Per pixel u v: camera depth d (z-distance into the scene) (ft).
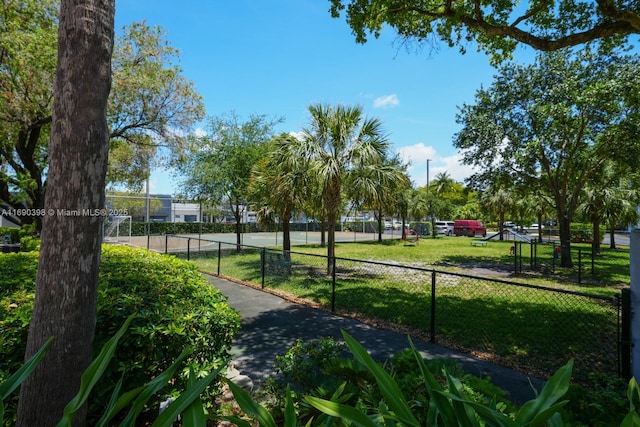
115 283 11.53
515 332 17.33
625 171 48.55
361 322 18.72
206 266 38.24
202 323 9.01
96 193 5.43
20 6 31.89
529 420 4.24
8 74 30.83
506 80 45.70
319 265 41.32
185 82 41.37
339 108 33.58
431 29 27.37
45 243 5.28
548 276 37.91
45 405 5.06
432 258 53.67
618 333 11.41
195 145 48.24
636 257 10.80
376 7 22.81
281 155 35.68
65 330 5.16
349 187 34.04
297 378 8.57
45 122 33.60
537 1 24.79
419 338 16.44
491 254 60.18
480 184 50.98
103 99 5.51
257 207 55.26
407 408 4.14
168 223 110.11
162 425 3.58
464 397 4.44
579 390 8.55
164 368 8.32
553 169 49.32
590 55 39.09
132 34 38.06
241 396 4.41
